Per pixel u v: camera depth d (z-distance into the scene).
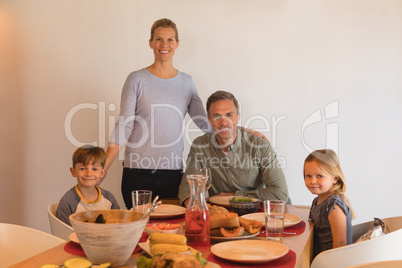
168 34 2.75
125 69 3.33
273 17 3.08
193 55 3.21
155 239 1.21
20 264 1.17
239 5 3.13
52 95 3.45
